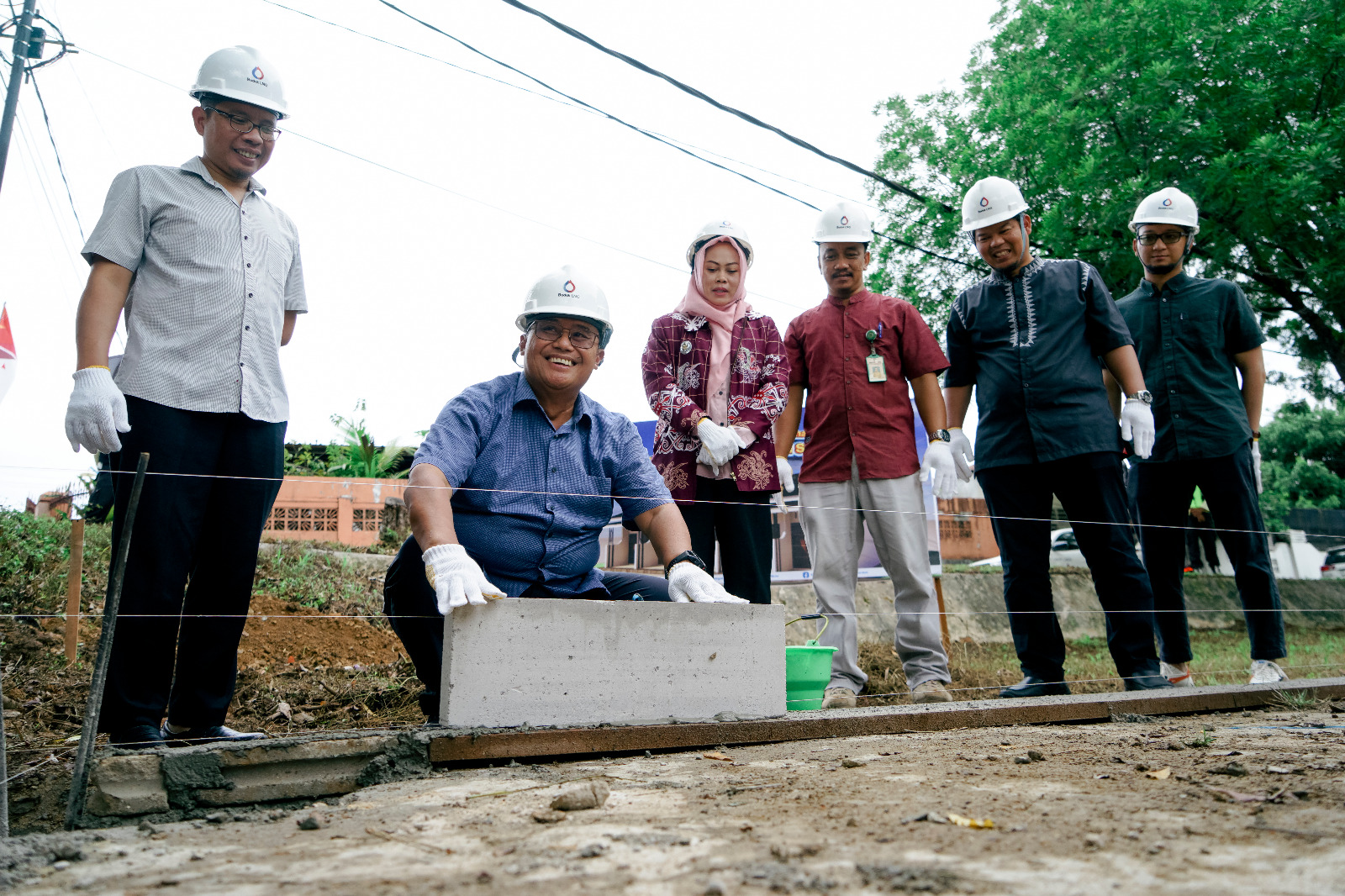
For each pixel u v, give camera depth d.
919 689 4.04
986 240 4.40
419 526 2.76
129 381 2.65
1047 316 4.31
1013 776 2.02
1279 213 9.64
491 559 2.99
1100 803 1.70
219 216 2.84
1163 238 4.66
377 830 1.63
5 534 5.18
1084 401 4.20
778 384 4.05
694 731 2.62
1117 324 4.36
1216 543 10.47
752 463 3.89
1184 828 1.48
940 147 11.67
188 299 2.74
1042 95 10.84
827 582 4.25
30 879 1.40
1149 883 1.19
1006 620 8.97
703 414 3.97
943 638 6.57
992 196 4.37
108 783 2.00
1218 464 4.50
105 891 1.31
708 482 3.96
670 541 3.12
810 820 1.58
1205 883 1.18
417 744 2.30
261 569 7.22
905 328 4.36
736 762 2.33
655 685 2.73
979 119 11.58
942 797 1.77
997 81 11.70
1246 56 9.86
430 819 1.71
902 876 1.22
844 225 4.34
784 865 1.29
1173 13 10.12
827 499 4.30
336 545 8.64
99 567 5.59
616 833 1.50
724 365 4.07
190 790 2.07
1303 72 9.82
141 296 2.74
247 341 2.81
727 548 3.89
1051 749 2.48
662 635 2.76
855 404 4.25
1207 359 4.59
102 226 2.70
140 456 2.10
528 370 3.10
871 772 2.09
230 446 2.79
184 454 2.67
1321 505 17.69
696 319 4.13
